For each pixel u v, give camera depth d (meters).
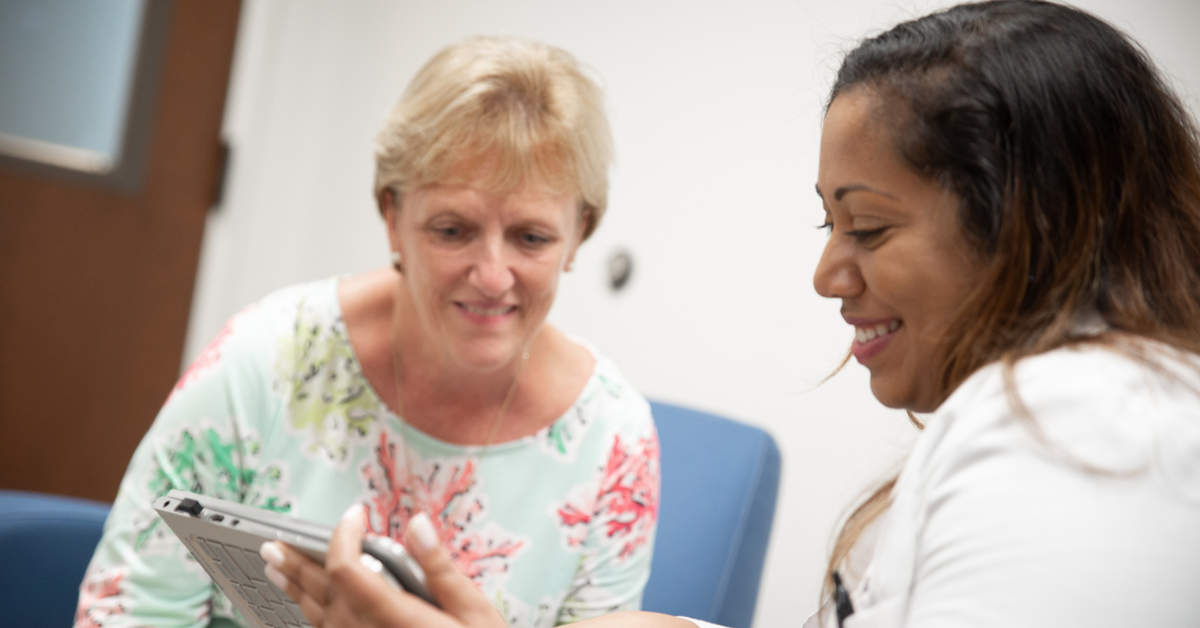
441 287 0.99
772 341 1.83
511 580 1.11
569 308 2.20
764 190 1.86
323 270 2.74
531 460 1.13
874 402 1.66
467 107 0.94
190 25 2.56
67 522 1.36
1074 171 0.56
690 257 1.98
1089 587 0.42
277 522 0.63
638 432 1.17
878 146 0.59
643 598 1.40
